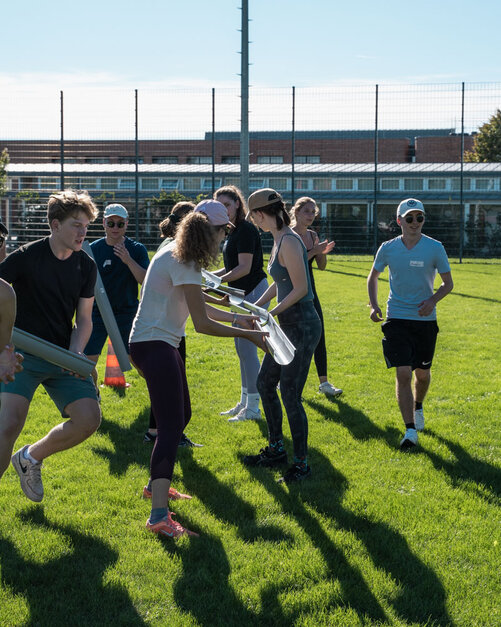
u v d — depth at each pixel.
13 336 3.34
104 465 4.58
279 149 42.75
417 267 5.23
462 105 23.52
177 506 3.94
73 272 3.72
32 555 3.32
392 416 5.80
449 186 30.16
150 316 3.72
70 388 3.70
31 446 3.79
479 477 4.44
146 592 3.00
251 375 5.73
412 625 2.77
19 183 28.75
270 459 4.67
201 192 29.80
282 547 3.44
